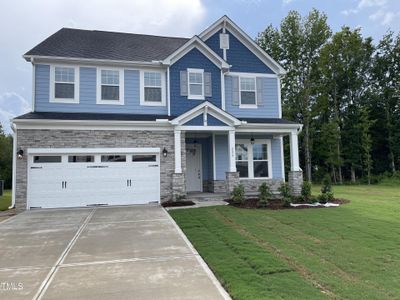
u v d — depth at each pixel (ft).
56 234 27.20
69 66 47.80
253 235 25.55
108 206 43.39
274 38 112.68
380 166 107.86
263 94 56.44
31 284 15.87
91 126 43.68
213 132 50.31
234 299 13.84
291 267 17.88
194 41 51.49
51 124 42.32
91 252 21.49
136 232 27.40
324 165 114.42
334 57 109.70
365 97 110.11
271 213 35.45
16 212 39.40
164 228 28.81
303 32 109.70
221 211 36.78
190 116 46.21
